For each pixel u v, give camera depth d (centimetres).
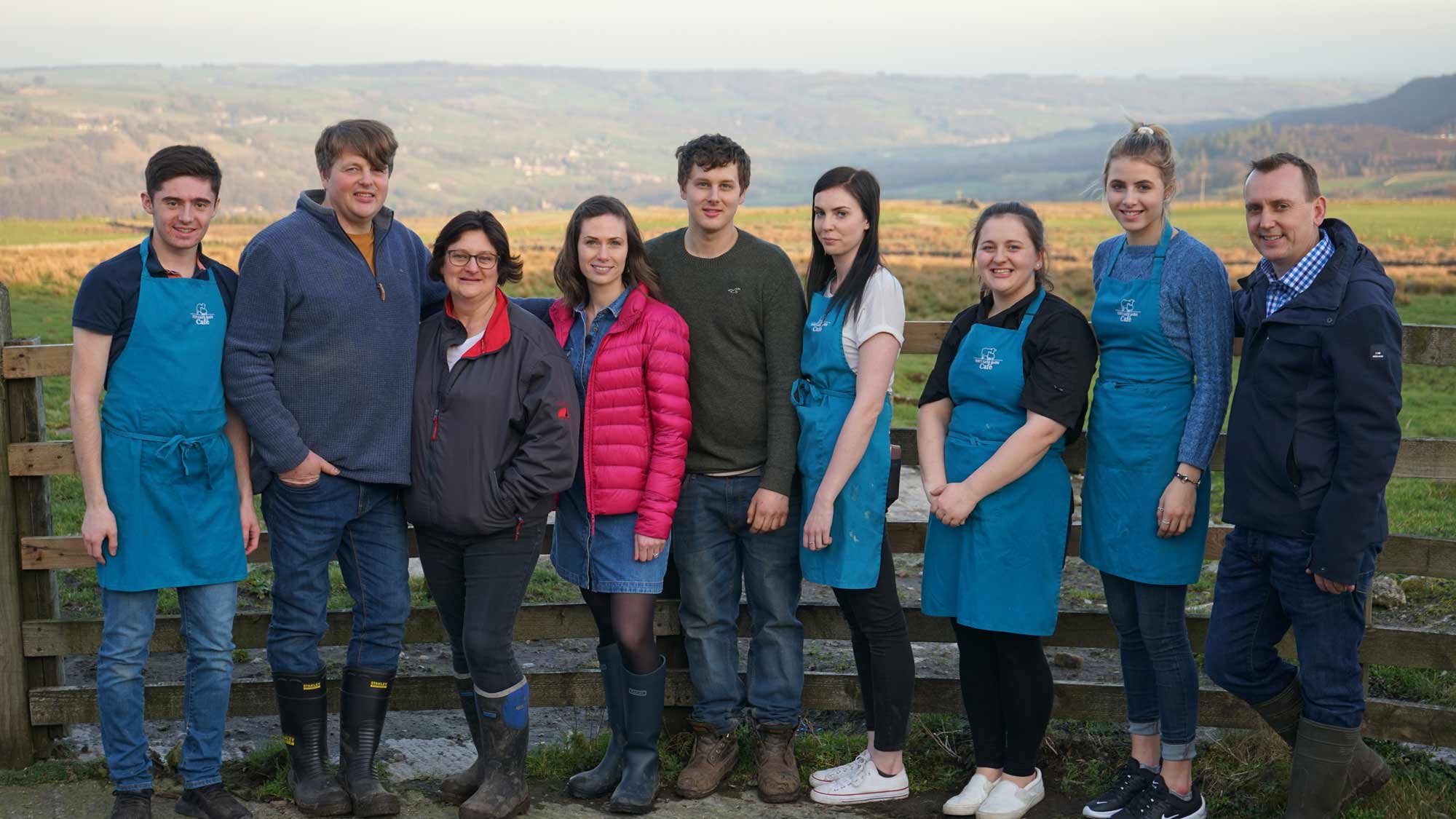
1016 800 349
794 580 374
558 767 388
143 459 322
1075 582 635
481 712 346
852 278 349
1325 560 300
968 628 357
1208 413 326
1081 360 335
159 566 325
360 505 343
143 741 338
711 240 356
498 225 334
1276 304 321
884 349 344
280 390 333
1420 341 364
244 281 329
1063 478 347
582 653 537
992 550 341
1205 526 336
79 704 388
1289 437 311
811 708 410
